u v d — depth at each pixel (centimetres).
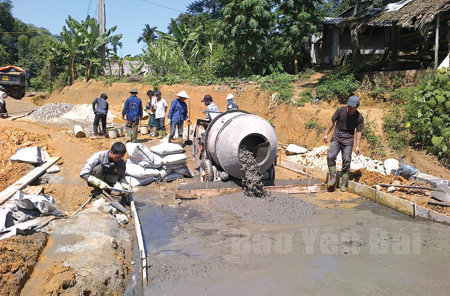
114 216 594
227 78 1733
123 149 589
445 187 706
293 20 1714
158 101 1301
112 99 2108
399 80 1173
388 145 959
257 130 747
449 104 849
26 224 494
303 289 417
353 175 859
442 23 1323
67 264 419
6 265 382
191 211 673
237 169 751
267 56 1888
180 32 2284
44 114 1775
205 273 450
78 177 804
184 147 1195
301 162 1008
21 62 5431
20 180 724
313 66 2042
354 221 636
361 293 411
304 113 1212
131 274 447
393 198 697
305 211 672
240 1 1658
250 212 661
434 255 506
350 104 737
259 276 445
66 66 2717
